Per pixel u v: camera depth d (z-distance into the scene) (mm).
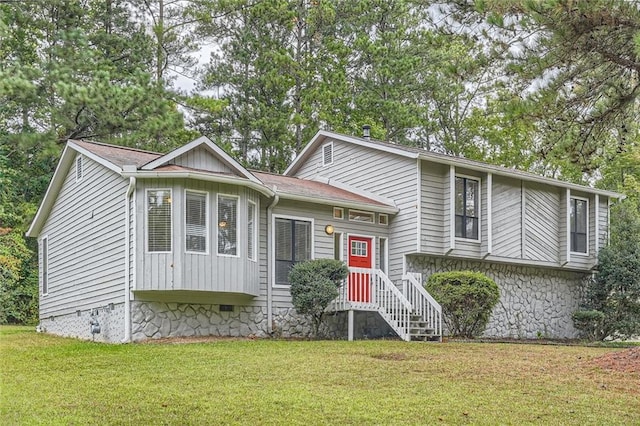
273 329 16219
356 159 20375
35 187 26344
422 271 18672
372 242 18531
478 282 17266
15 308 25766
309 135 29047
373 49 29859
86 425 7016
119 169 14320
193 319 15023
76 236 17219
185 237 14180
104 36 26188
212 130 28750
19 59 24266
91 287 16031
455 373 10141
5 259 22562
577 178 33125
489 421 7406
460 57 11344
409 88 30969
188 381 9219
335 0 31094
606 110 10281
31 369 10266
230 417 7383
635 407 8109
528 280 21297
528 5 9156
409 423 7258
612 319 21922
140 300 14320
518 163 33438
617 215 23938
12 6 23500
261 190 15672
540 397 8562
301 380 9398
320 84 29188
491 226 19391
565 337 22047
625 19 9117
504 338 19625
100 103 20109
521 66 9789
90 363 10695
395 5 30297
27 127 25297
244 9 29844
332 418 7406
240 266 14898
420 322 16359
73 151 17219
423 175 18438
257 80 28797
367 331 17188
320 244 17484
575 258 21859
